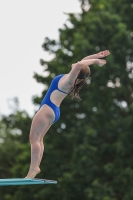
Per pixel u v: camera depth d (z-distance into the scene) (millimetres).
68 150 69188
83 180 65562
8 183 21531
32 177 23172
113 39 66562
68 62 72750
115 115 68188
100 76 66250
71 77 23141
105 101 67812
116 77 67688
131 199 61219
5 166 87062
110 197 62406
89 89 68625
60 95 23766
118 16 68562
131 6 71562
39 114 23531
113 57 66562
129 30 67750
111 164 63562
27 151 70562
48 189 67125
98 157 65875
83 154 64062
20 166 69500
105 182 64938
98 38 67062
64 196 66312
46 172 68812
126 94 69438
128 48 67312
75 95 24000
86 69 23750
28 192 70688
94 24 67000
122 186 63344
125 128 64312
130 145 63688
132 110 64625
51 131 70438
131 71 68750
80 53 67250
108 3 72188
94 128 66625
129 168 62688
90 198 63344
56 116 23781
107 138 67438
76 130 67188
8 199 74188
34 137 23406
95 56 23438
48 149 68562
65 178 64750
